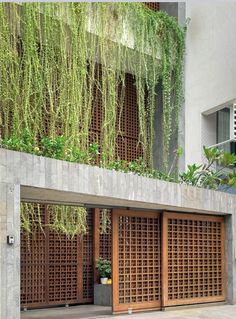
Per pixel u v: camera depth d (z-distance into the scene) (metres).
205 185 12.02
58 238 11.74
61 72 11.59
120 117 13.57
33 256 11.25
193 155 14.09
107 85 12.86
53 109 11.62
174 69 14.28
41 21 11.35
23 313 10.23
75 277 11.91
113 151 12.88
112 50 12.76
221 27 13.82
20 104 10.97
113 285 9.53
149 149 13.95
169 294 10.38
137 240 9.98
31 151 8.16
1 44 10.57
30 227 11.19
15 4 10.76
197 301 10.86
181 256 10.74
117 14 12.80
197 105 14.16
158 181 9.60
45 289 11.33
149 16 13.62
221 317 9.48
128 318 9.00
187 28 14.51
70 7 11.59
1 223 6.96
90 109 12.49
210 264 11.35
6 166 7.07
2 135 10.86
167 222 10.50
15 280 7.06
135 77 14.16
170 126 14.13
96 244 12.32
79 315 9.71
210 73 13.95
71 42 11.80
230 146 15.18
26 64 11.00
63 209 11.41
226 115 14.97
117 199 8.83
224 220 11.72
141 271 9.98
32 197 8.61
